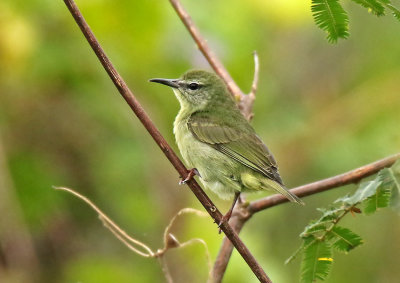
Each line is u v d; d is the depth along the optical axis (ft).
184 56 44.70
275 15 46.57
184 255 39.86
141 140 44.09
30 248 40.55
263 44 49.44
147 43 43.27
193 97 33.91
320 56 52.42
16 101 42.34
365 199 21.65
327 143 47.67
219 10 46.65
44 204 42.01
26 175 41.68
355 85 51.13
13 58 40.19
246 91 47.57
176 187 43.65
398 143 46.39
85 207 43.45
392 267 45.75
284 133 48.26
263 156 30.04
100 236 43.83
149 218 42.70
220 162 30.25
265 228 45.57
